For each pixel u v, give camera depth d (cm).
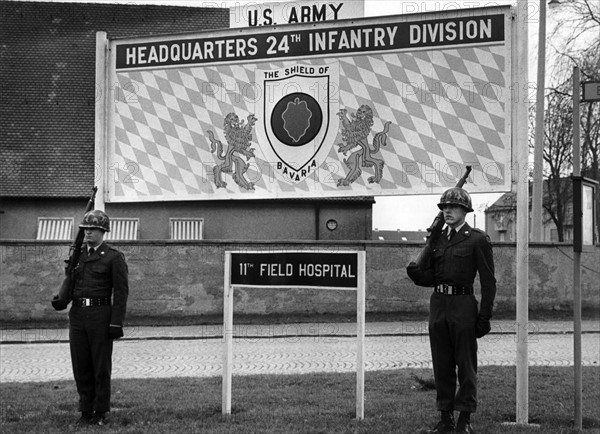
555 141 3091
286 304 2450
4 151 3431
